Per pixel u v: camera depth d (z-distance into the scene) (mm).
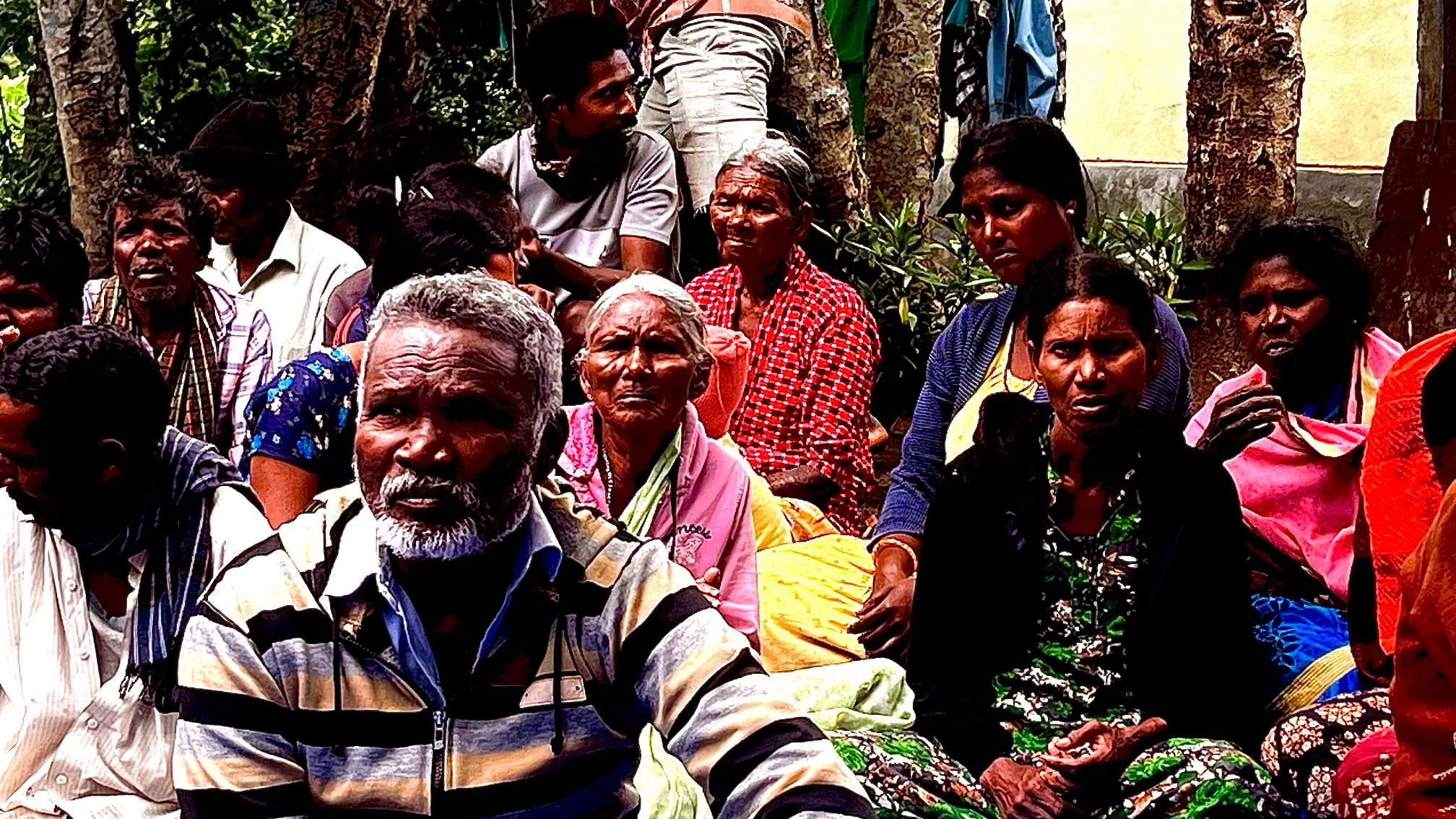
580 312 5605
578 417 4340
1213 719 3979
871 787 3783
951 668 4125
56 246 4750
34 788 3506
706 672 2637
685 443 4258
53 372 3350
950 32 9711
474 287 2572
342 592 2619
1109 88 11797
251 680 2619
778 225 5520
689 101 6836
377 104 7539
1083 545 4031
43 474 3393
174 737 3527
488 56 9375
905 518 4762
